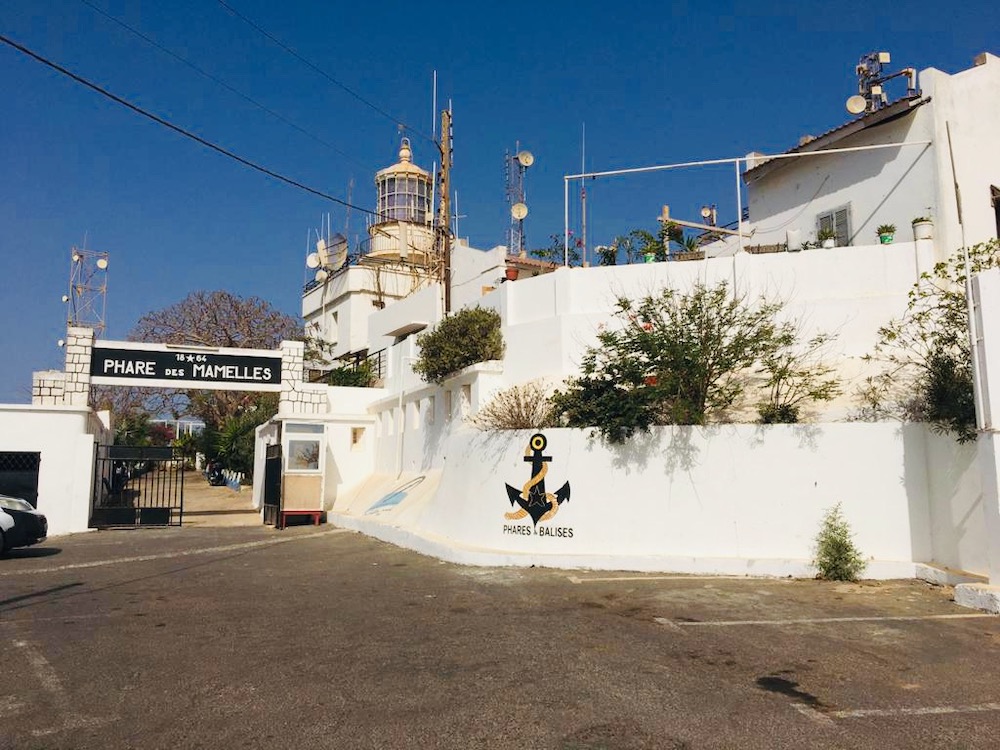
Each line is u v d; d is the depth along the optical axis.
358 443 25.45
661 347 12.45
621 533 12.30
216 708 5.80
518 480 13.16
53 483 20.45
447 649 7.45
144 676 6.66
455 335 18.69
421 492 18.61
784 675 6.54
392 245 38.16
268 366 24.38
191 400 45.38
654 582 10.98
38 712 5.75
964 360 10.82
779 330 14.27
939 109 16.27
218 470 43.88
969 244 16.14
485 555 12.70
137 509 22.14
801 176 19.67
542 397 14.73
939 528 10.97
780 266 15.95
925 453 11.29
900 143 16.14
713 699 5.92
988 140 16.97
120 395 47.84
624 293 16.91
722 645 7.53
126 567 13.79
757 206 21.11
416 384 22.27
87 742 5.15
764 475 11.80
